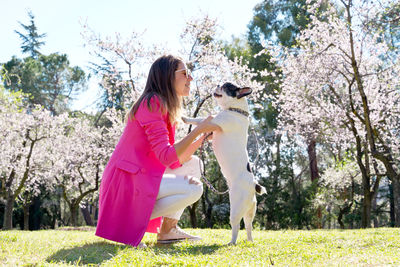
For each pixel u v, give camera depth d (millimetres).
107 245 4004
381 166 18156
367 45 13312
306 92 14328
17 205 27703
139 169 3736
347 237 5031
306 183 27734
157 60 4016
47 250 3697
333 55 13125
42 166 20719
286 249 3754
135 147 3811
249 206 4195
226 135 4180
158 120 3672
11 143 18469
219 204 22422
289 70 14195
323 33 13445
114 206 3746
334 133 15062
